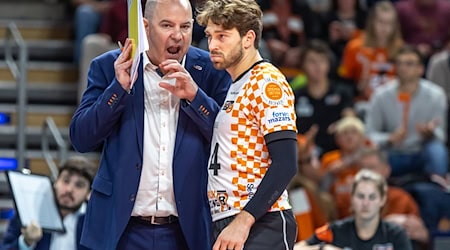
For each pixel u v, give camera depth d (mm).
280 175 8570
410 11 21969
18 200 12289
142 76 9586
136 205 9555
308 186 16016
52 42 21859
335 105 19234
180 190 9539
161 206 9555
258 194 8570
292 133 8680
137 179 9492
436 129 18922
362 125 17688
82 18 21172
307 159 17109
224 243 8492
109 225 9508
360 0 21938
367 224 13445
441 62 20531
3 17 22781
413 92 19125
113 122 9422
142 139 9523
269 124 8664
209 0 8969
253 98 8789
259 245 8766
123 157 9492
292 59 20453
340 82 20438
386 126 19234
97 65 9812
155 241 9602
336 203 16969
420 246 15445
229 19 8773
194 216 9594
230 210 8828
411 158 18297
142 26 8930
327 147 19031
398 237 13484
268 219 8820
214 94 9805
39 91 20797
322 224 15914
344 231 13547
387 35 20516
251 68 8930
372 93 20219
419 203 17016
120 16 20422
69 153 19656
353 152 17266
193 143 9602
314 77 19312
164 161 9539
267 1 21469
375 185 13398
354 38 21594
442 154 18312
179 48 9461
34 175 12648
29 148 19906
